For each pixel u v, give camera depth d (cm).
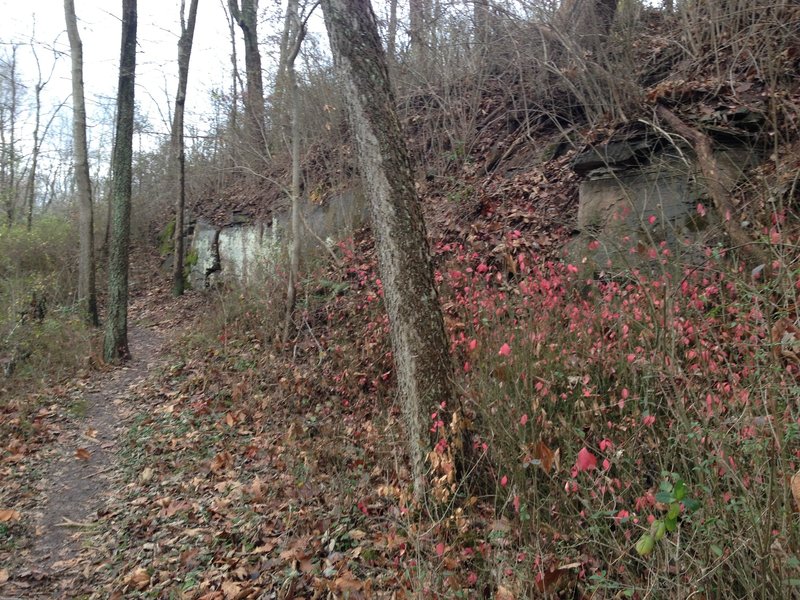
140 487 594
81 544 505
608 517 331
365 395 697
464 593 317
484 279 657
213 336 1024
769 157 611
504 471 416
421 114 1170
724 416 328
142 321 1448
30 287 1380
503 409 420
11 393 895
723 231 500
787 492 239
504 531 348
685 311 418
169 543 480
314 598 381
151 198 2111
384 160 455
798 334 295
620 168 709
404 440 553
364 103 459
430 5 1102
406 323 449
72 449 716
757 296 314
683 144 661
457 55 1113
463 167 1003
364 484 511
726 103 687
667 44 877
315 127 1319
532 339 459
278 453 604
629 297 493
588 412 400
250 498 529
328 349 802
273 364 837
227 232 1505
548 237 762
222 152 1695
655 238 611
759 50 717
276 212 1322
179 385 882
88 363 1041
